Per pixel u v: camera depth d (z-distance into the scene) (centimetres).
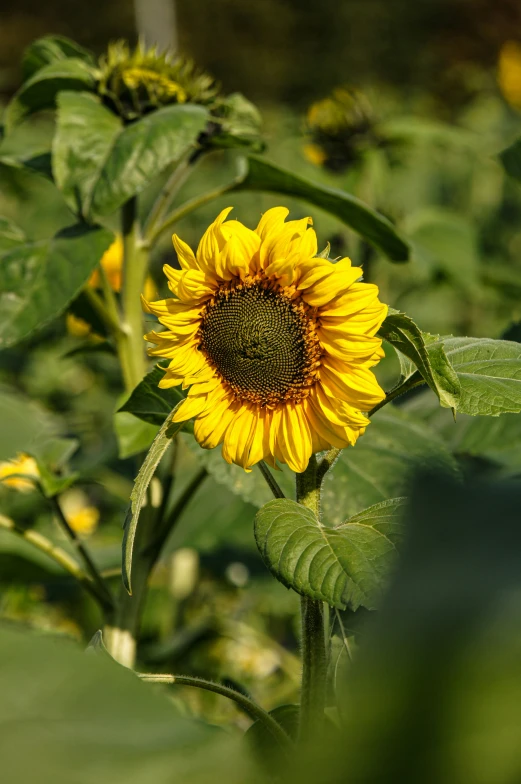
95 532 330
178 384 136
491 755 60
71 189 171
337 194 185
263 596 283
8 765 98
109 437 278
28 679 105
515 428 177
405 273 343
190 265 135
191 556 266
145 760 98
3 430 196
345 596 122
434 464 167
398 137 299
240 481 162
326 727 134
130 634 181
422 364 129
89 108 175
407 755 61
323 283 129
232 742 100
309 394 133
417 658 64
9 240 177
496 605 65
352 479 165
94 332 197
